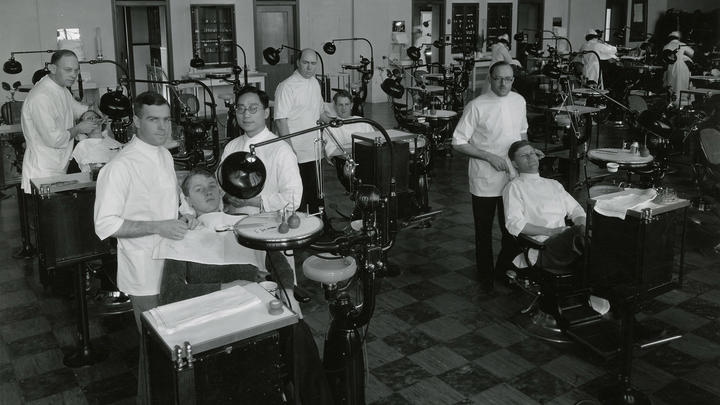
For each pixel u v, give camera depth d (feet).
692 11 59.88
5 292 12.93
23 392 9.39
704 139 16.26
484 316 11.68
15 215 18.12
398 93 22.31
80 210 9.71
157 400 5.73
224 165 6.40
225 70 38.09
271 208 8.99
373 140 13.51
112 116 12.02
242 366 5.44
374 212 6.72
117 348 10.68
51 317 11.84
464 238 15.93
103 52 34.24
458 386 9.42
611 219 8.63
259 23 39.11
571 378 9.60
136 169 7.95
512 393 9.23
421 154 16.12
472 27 48.26
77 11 33.24
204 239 7.68
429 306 12.12
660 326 11.16
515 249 12.71
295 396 5.96
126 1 34.55
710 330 11.03
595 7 54.80
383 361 10.16
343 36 41.42
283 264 7.95
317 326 11.19
